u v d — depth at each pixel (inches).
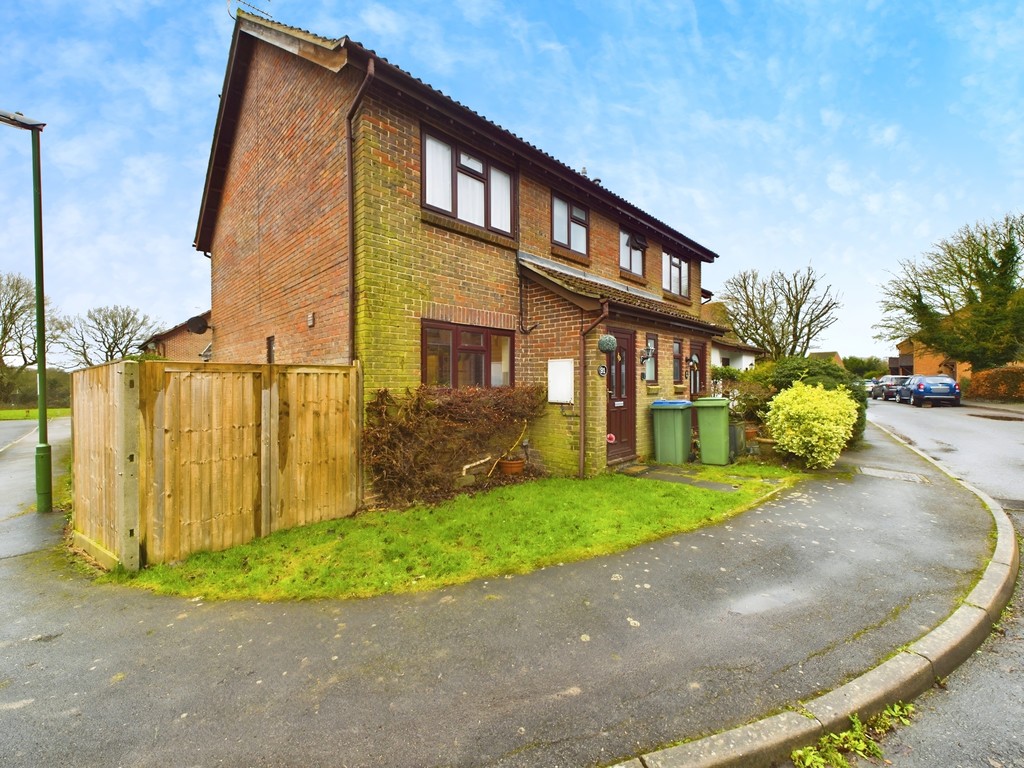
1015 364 967.6
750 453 391.5
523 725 93.1
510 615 135.3
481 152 306.7
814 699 99.1
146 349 1125.7
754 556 176.4
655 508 228.7
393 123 255.8
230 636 127.8
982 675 113.3
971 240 1022.4
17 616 141.6
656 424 376.5
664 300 516.4
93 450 193.6
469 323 294.2
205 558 177.6
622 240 455.2
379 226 247.9
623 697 100.7
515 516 217.2
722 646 118.9
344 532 202.1
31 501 288.7
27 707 101.1
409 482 244.8
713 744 87.6
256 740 90.7
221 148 420.8
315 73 287.4
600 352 303.1
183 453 178.7
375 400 241.1
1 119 245.1
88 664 116.5
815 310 1106.7
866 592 146.9
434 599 145.3
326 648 121.0
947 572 160.7
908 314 1122.7
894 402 1054.4
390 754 86.7
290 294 322.0
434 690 104.0
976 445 438.6
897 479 302.4
